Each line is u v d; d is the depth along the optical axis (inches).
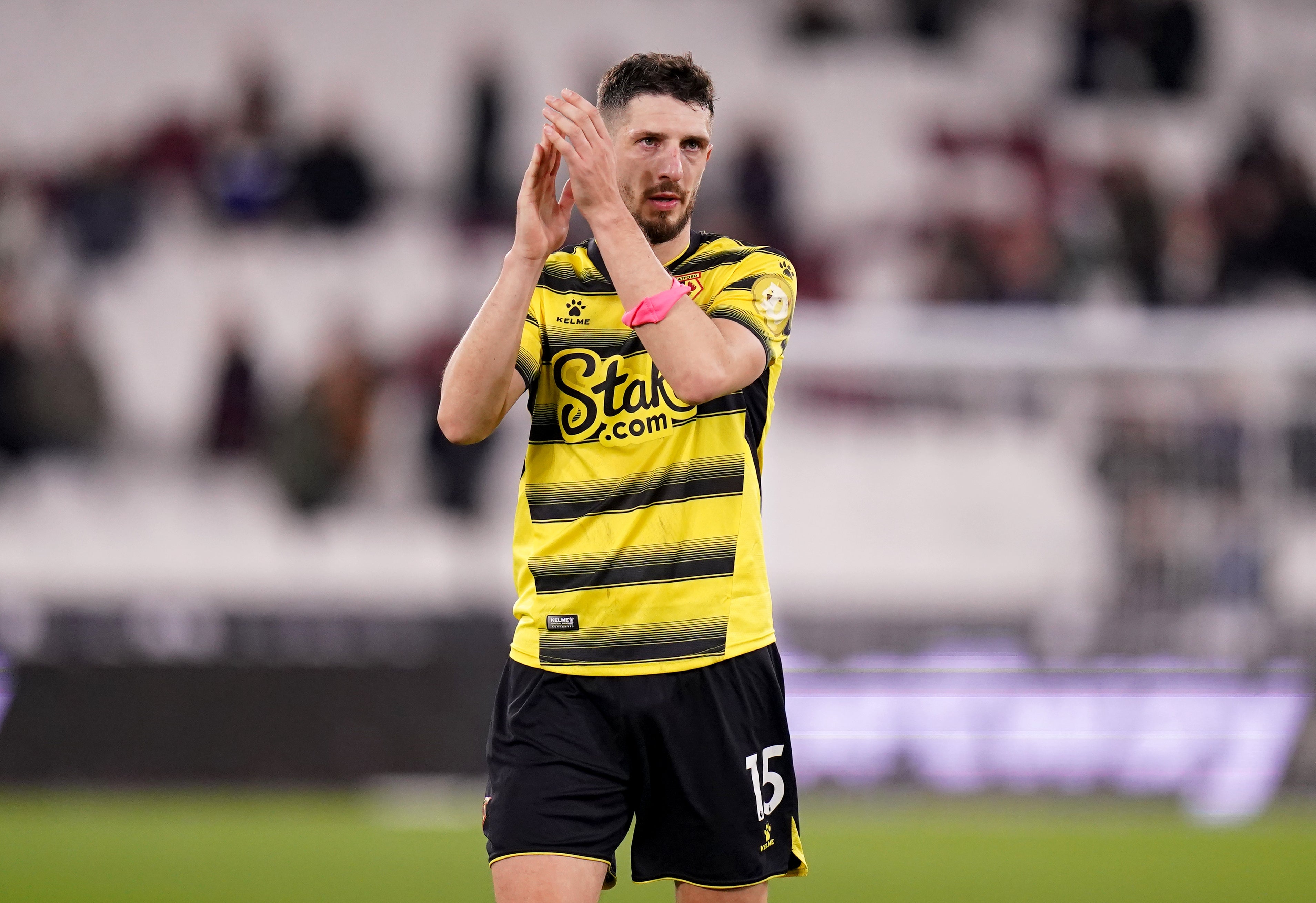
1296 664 906.7
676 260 344.5
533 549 335.9
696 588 328.5
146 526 1270.9
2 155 1444.4
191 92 1480.1
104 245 1412.4
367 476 1244.5
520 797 324.8
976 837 781.9
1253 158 1487.5
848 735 880.9
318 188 1443.2
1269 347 1010.7
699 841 333.7
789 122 1545.3
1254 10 1566.2
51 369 1286.9
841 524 1135.0
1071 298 1385.3
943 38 1566.2
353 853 729.0
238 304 1358.3
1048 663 896.3
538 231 316.2
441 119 1501.0
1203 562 963.3
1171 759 882.1
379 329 1409.9
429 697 908.6
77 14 1488.7
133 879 665.0
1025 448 1102.4
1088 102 1550.2
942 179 1524.4
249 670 908.0
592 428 332.2
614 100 337.7
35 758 893.2
